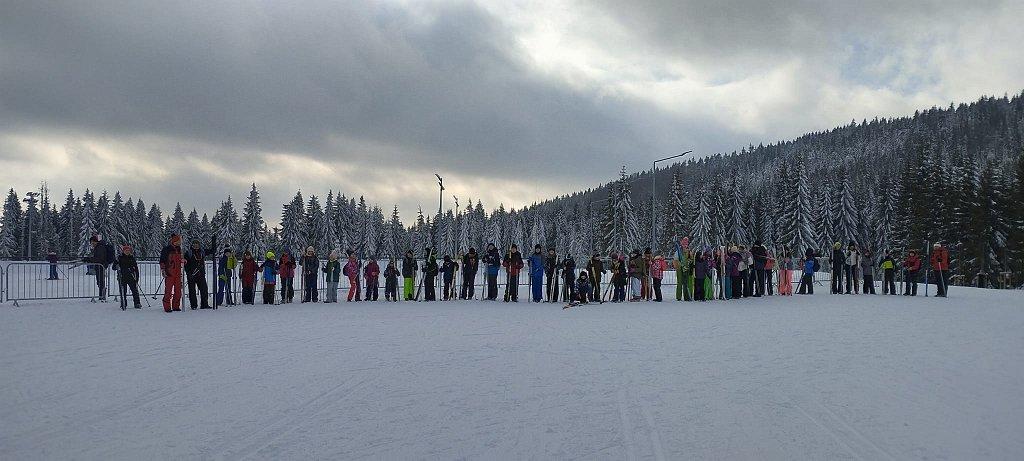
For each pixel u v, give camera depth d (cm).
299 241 9244
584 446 625
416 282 3634
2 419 703
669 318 1808
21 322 1535
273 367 1014
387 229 12631
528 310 2078
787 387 891
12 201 8775
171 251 1883
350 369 1005
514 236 12675
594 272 2473
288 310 2000
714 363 1076
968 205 5597
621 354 1169
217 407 763
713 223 7694
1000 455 605
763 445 632
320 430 675
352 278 2456
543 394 847
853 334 1434
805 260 2872
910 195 6378
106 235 8719
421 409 765
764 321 1714
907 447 628
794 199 6862
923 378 950
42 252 8994
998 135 19512
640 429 685
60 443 623
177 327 1500
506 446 625
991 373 984
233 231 8931
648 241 11500
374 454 597
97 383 880
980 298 2547
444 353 1168
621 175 8625
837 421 720
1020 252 5422
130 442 627
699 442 640
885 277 2836
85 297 2264
